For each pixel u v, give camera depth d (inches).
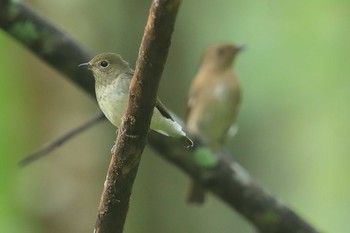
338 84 634.2
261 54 629.6
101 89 287.0
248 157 624.7
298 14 631.8
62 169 465.4
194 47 613.3
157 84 198.4
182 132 281.6
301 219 339.3
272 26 630.5
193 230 565.0
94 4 477.4
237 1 626.8
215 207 586.9
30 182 470.0
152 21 188.2
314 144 663.1
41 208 465.4
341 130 647.8
